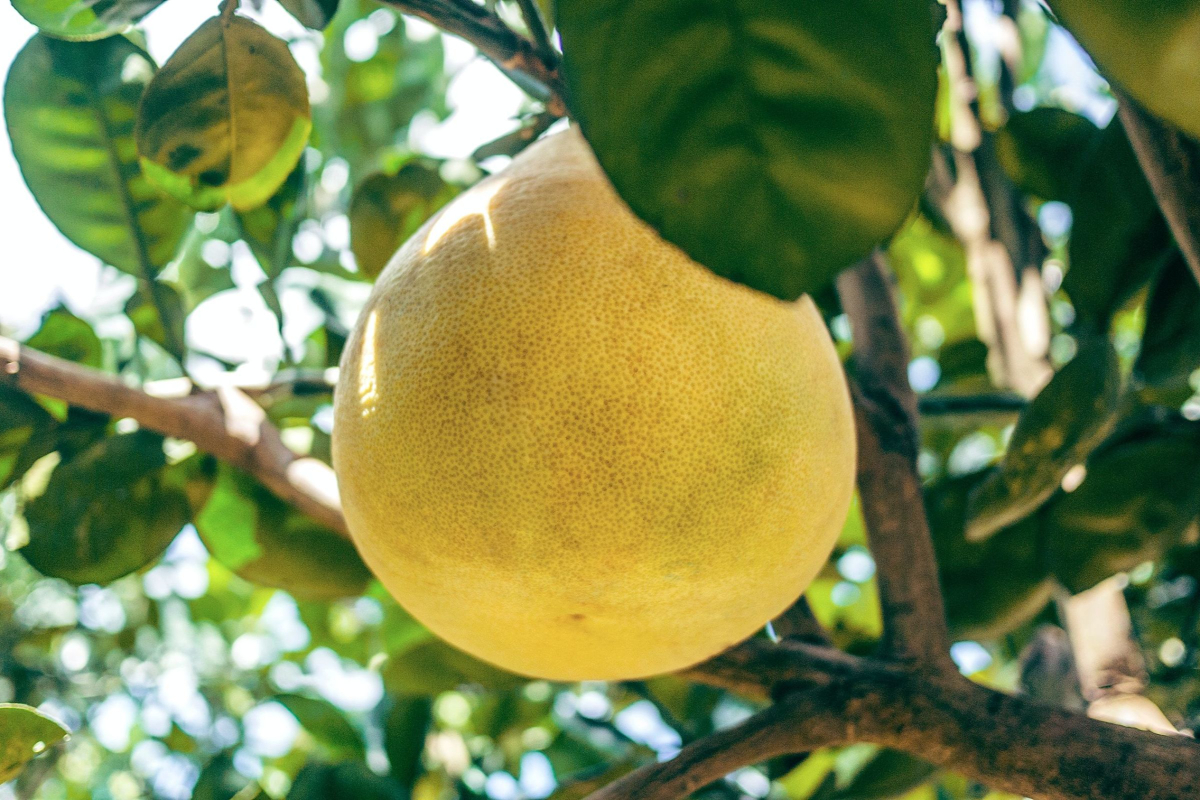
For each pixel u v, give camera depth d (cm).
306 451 97
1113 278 75
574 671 73
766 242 56
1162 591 107
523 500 67
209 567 146
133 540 84
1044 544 86
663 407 67
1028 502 74
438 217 72
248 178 73
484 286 68
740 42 56
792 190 56
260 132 72
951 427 96
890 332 81
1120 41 50
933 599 75
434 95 112
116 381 80
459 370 67
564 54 56
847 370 84
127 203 84
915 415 80
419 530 69
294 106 72
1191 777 67
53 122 82
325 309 103
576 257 68
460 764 111
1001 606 86
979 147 96
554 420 67
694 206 56
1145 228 75
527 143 80
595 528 67
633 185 56
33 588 186
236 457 82
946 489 89
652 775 72
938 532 88
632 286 68
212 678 189
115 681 194
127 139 83
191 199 74
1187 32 48
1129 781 67
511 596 69
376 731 117
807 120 56
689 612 70
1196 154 61
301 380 87
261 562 87
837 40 56
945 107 108
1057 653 97
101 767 201
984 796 119
